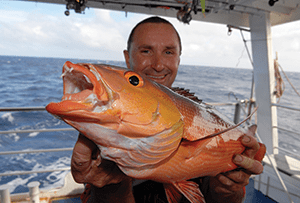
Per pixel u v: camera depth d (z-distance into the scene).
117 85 0.77
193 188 1.03
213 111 1.22
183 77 41.84
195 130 0.98
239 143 1.19
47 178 7.23
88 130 0.71
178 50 1.55
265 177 3.55
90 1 2.98
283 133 12.45
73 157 0.74
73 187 3.10
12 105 18.83
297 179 3.05
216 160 1.06
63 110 0.65
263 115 3.92
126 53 1.76
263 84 3.81
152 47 1.42
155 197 1.16
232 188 1.04
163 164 0.90
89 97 0.70
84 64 0.77
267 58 3.61
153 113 0.81
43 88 26.28
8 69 44.44
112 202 0.85
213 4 3.09
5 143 10.38
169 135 0.84
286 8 3.46
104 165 0.77
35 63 68.38
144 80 0.87
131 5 3.13
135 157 0.79
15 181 6.95
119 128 0.74
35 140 10.90
